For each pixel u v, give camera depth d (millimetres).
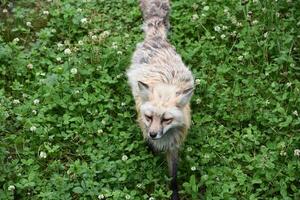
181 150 2053
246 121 2158
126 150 2045
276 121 2107
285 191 1893
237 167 1982
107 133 2107
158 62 2057
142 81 1981
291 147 2025
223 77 2305
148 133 1858
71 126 2102
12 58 2320
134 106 2182
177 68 2033
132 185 1953
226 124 2158
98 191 1905
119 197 1878
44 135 2061
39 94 2199
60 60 2336
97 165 1969
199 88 2232
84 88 2215
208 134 2105
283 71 2322
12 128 2109
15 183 1928
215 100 2211
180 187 1979
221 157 2025
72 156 2053
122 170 1964
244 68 2326
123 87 2240
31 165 1985
